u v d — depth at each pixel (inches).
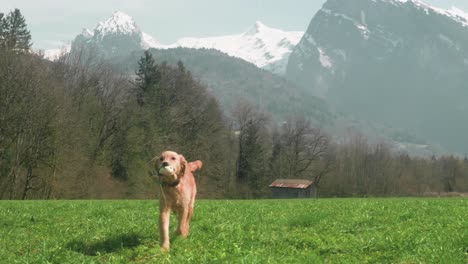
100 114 2650.1
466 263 303.9
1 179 2124.8
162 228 370.0
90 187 2436.0
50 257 333.7
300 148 4426.7
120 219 569.6
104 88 2758.4
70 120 2241.6
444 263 295.6
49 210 706.8
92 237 417.1
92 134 2546.8
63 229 476.4
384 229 467.2
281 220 547.8
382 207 756.0
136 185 2719.0
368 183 4544.8
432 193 5103.3
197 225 485.4
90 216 618.8
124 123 2773.1
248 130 4050.2
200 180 3186.5
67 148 2229.3
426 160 5723.4
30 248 381.1
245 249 357.1
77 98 2549.2
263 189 3981.3
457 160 5649.6
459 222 468.4
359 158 4613.7
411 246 354.0
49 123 2108.8
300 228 491.5
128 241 403.9
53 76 2379.4
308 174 4414.4
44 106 2090.3
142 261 327.0
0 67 1982.0
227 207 805.9
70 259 329.1
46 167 2225.6
